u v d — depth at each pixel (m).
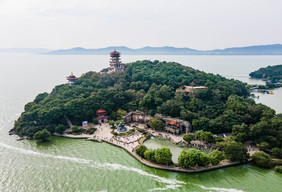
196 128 132.88
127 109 169.12
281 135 110.62
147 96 163.62
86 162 103.62
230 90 190.12
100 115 156.62
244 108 141.25
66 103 150.62
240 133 116.94
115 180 89.81
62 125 135.38
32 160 104.56
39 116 136.25
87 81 197.75
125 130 137.88
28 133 129.75
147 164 99.75
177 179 90.81
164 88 176.00
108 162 103.81
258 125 115.94
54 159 105.88
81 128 142.12
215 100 164.88
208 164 98.50
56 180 89.38
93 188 84.75
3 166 98.88
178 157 100.38
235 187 85.50
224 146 106.75
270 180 89.19
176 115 149.12
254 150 111.94
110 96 171.75
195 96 169.62
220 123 128.62
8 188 84.06
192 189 84.38
